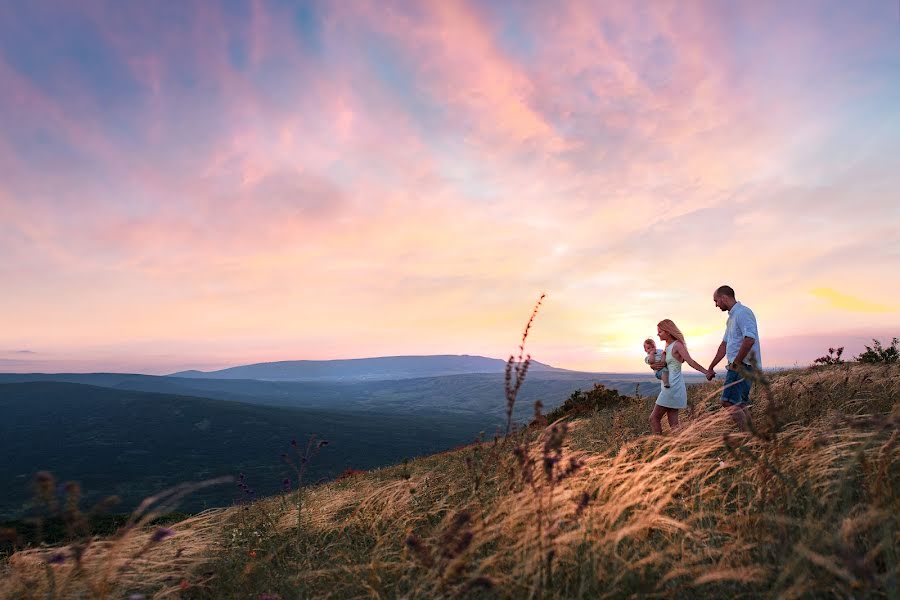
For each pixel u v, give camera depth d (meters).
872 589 1.93
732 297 6.19
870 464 2.91
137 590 3.59
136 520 3.26
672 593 2.42
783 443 3.64
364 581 3.21
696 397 8.54
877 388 5.93
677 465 3.78
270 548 4.62
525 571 2.65
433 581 2.75
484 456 4.60
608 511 3.21
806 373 9.09
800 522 2.48
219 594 3.78
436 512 4.53
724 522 3.05
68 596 3.08
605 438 6.75
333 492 7.44
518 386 3.57
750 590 2.33
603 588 2.56
